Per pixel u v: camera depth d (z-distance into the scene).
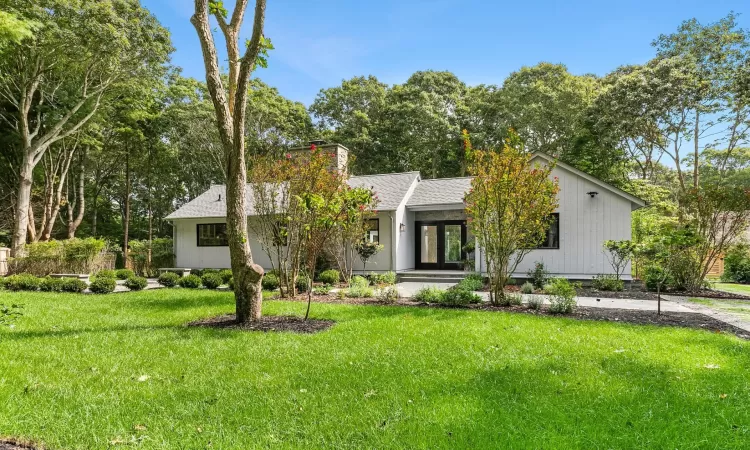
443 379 3.53
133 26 15.67
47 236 19.88
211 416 2.85
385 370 3.79
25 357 4.30
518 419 2.74
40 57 15.58
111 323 6.17
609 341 4.86
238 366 3.97
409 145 30.41
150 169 25.81
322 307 7.43
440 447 2.39
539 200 7.61
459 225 15.09
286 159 9.63
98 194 26.30
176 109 24.20
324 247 11.91
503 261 7.82
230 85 6.28
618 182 22.56
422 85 31.69
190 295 9.29
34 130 17.34
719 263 16.52
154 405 3.04
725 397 3.14
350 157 11.49
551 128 26.66
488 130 29.11
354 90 33.06
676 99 20.66
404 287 11.77
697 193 10.55
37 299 8.87
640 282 11.20
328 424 2.70
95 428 2.68
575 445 2.42
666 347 4.57
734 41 20.20
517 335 5.14
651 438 2.51
